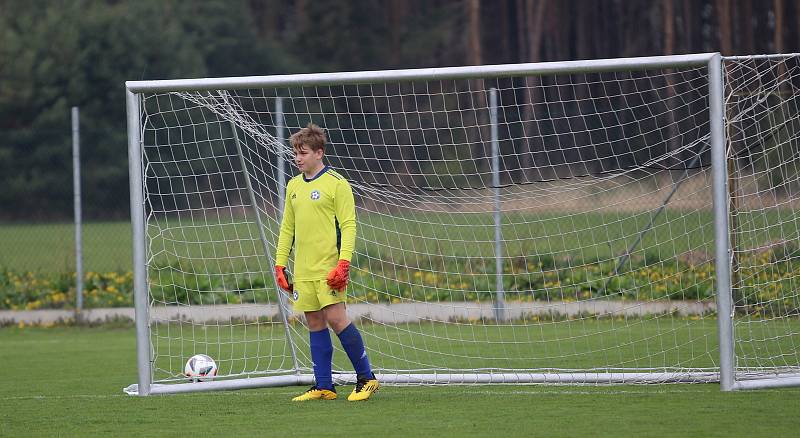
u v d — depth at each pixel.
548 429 20.12
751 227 32.69
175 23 129.62
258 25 150.12
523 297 43.75
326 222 23.69
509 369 29.23
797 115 31.34
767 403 22.58
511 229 43.09
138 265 26.23
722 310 24.39
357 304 44.38
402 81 25.52
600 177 39.72
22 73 121.75
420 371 29.08
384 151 61.31
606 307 41.56
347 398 24.77
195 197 66.31
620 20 126.50
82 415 23.11
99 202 95.56
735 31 110.44
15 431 21.28
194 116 71.56
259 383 26.92
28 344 39.75
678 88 68.44
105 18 124.69
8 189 90.06
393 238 42.19
